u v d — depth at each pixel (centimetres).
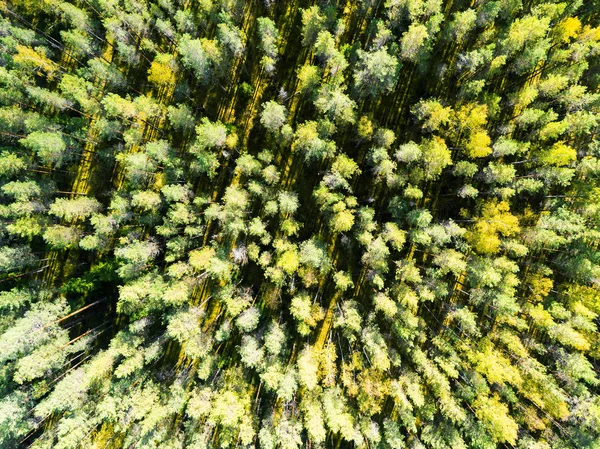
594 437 3556
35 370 3444
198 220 3672
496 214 3422
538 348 3728
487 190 3784
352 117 3478
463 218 3803
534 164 3619
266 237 3656
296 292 3881
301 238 3900
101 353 3700
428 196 3866
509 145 3378
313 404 3578
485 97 3441
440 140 3412
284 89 3878
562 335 3512
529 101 3419
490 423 3503
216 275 3672
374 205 3859
